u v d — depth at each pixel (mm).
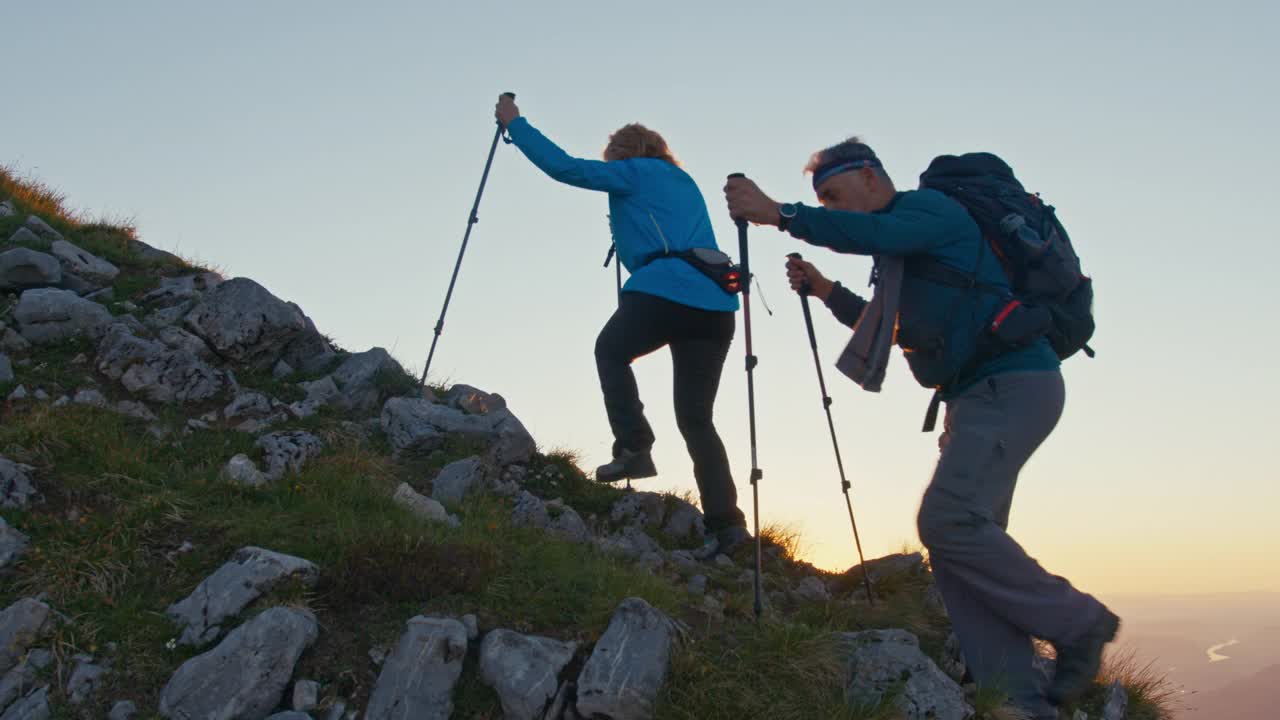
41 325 5992
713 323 5141
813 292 4652
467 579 3990
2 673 3379
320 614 3740
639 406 5137
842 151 4098
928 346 3715
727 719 3512
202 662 3369
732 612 4430
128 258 7895
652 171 5227
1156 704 4797
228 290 6531
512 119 5445
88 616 3637
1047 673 4410
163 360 5883
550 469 6449
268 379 6422
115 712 3268
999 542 3592
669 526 6215
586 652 3742
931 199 3750
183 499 4453
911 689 3746
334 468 5098
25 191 8797
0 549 3809
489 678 3529
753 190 3822
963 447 3631
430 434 5996
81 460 4629
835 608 4828
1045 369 3715
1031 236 3658
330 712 3363
